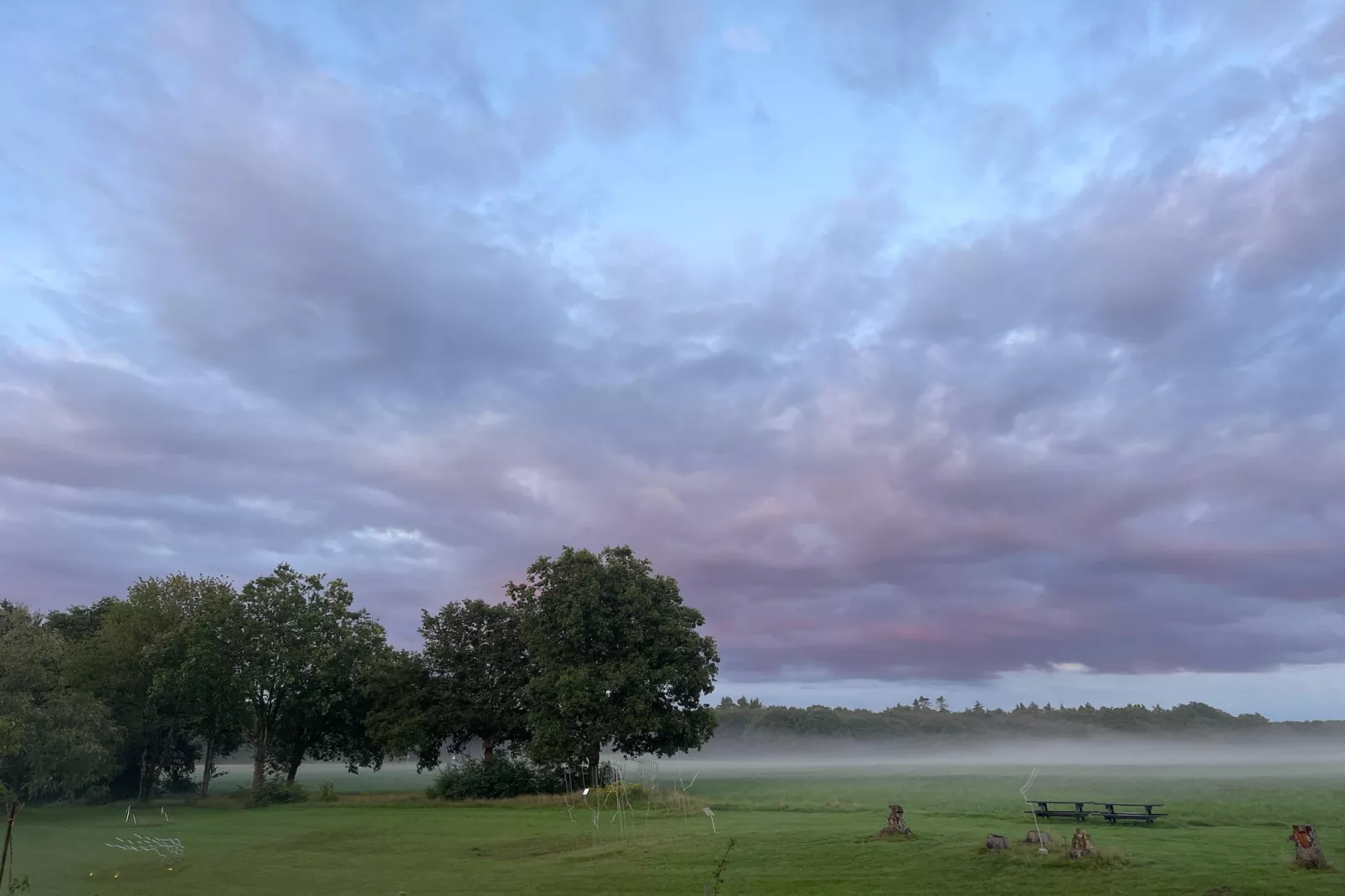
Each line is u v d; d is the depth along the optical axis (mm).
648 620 54750
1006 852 21203
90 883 23703
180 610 64188
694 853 24938
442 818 40750
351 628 64688
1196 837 24844
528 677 59938
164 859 27938
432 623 62562
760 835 28062
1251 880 16984
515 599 58719
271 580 63219
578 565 55875
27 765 46562
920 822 31344
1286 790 53719
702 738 55438
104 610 72375
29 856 29047
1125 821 31156
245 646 60594
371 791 73000
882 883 19203
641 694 51375
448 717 59938
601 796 47094
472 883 22203
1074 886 17625
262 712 61781
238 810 50812
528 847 29078
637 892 19875
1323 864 17984
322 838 33438
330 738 67000
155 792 65250
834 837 26375
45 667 53594
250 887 22703
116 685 60688
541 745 52000
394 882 22875
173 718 62469
